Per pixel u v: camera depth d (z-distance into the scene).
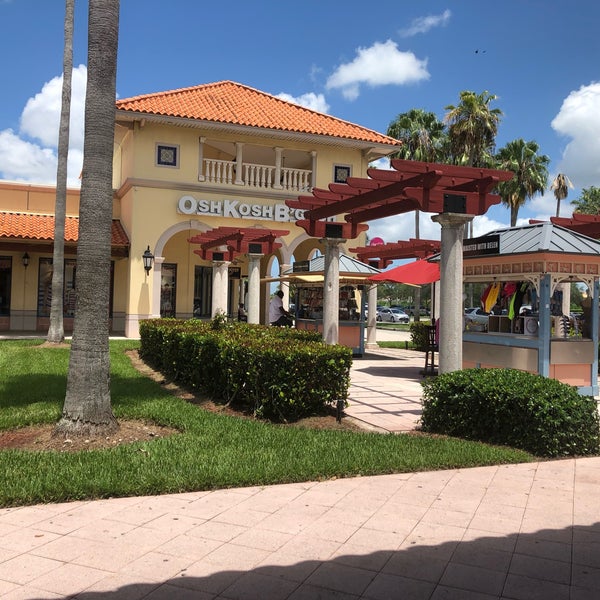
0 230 20.56
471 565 3.89
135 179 21.23
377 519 4.68
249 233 16.27
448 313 8.40
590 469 6.16
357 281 17.72
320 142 23.27
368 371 15.17
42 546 4.12
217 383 9.45
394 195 9.15
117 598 3.43
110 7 7.17
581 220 13.02
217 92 24.42
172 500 5.08
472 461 6.27
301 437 7.10
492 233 12.50
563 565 3.91
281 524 4.55
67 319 23.62
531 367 10.84
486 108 38.56
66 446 6.70
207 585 3.59
